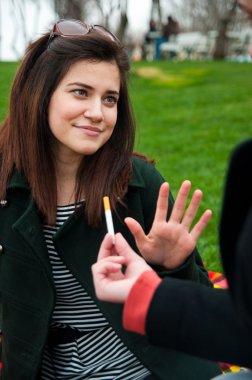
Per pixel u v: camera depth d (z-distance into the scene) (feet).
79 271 6.18
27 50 6.42
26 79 6.32
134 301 4.39
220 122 28.53
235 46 71.05
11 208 6.43
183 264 5.61
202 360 6.25
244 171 3.70
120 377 6.20
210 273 10.91
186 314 4.19
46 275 6.11
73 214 6.21
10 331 6.53
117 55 6.18
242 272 3.38
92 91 6.01
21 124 6.35
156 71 44.91
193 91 37.17
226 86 38.34
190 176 18.74
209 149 23.03
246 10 3.63
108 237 5.10
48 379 6.55
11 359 6.57
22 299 6.35
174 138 25.09
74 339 6.43
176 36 77.92
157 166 20.13
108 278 4.85
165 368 6.08
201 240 12.99
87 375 6.24
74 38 6.01
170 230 5.44
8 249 6.41
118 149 6.52
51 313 6.17
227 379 4.69
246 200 3.75
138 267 4.83
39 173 6.29
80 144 6.03
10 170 6.47
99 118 5.96
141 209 6.58
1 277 6.52
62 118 6.03
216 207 15.17
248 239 3.37
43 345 6.22
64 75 6.00
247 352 4.06
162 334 4.25
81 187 6.37
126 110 6.58
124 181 6.42
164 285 4.35
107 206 5.37
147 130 27.09
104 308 6.06
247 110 30.94
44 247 6.17
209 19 99.40
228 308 4.12
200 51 75.51
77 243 6.24
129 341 6.04
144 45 75.46
